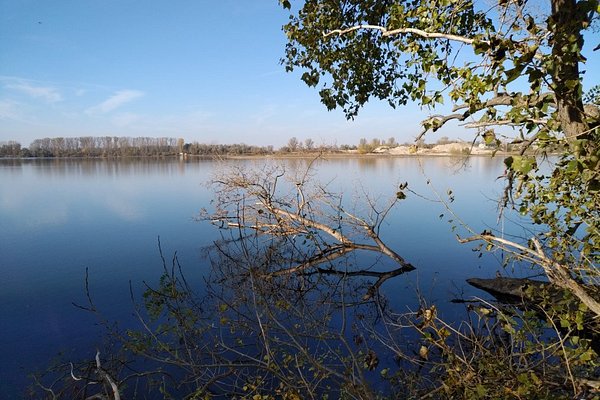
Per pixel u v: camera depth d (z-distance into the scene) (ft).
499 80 7.84
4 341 20.61
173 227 50.03
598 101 13.60
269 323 14.87
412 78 13.26
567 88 7.13
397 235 44.70
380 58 16.35
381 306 24.70
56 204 68.95
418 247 39.52
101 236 45.57
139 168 164.55
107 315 23.72
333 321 22.02
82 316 23.59
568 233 14.70
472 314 22.36
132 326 21.84
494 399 10.23
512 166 7.36
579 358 11.04
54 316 23.63
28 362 18.47
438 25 9.45
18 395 15.94
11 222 53.72
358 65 16.11
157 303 14.78
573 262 15.40
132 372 17.06
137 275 31.71
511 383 11.12
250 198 41.60
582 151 7.88
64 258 36.73
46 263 35.17
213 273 29.01
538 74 6.93
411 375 14.17
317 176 85.15
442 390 12.75
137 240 43.47
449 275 31.14
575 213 13.84
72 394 15.38
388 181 84.23
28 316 23.71
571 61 6.77
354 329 20.33
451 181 87.56
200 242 41.91
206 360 16.70
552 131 9.30
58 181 108.99
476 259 35.19
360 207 53.98
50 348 19.72
